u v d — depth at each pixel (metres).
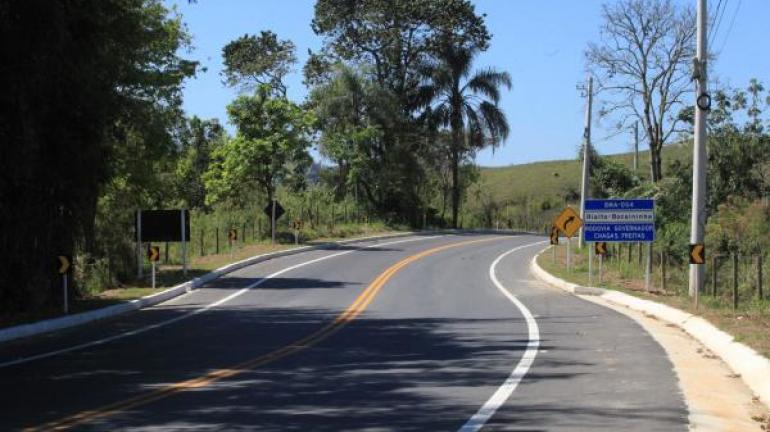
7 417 8.62
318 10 65.06
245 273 30.89
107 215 29.44
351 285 26.31
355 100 60.34
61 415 8.71
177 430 8.00
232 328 16.75
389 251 41.31
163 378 11.03
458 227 70.38
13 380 10.98
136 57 25.06
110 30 19.81
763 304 18.44
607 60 48.78
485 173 116.56
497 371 11.17
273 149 46.41
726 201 32.97
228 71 67.12
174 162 33.19
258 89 47.12
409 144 63.19
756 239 27.81
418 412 8.70
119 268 28.00
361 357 12.66
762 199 32.69
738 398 9.39
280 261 35.69
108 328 17.19
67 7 17.39
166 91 28.92
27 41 16.30
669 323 16.44
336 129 60.28
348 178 59.66
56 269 20.17
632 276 27.44
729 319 15.16
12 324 16.56
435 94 65.62
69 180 19.83
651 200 23.95
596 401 9.16
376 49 65.38
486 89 66.00
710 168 34.75
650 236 23.91
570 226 28.47
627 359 12.06
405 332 15.62
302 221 51.16
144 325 17.59
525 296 22.84
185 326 17.25
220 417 8.55
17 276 18.97
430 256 38.38
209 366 12.02
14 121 17.11
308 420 8.38
